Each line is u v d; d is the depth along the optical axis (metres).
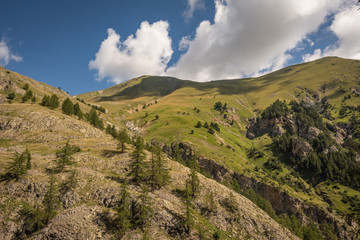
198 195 69.94
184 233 52.06
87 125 122.88
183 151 180.00
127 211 52.25
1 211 49.81
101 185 62.03
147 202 53.41
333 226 132.50
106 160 79.56
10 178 58.25
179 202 63.44
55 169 65.62
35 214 48.50
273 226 68.81
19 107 111.94
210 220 61.97
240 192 132.75
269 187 157.12
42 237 45.91
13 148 82.81
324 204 149.25
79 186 60.38
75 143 96.12
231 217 65.69
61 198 55.06
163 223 52.75
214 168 163.62
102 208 54.03
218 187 80.50
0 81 137.62
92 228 48.47
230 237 58.16
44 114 110.00
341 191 164.88
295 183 177.62
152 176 68.44
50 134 98.38
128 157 82.62
